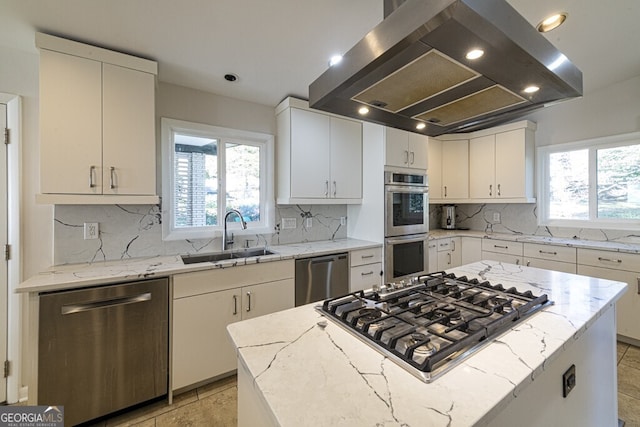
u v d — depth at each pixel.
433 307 1.13
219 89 2.52
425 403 0.61
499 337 0.89
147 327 1.76
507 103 1.20
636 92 2.68
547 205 3.39
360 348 0.85
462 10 0.66
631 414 1.70
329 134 2.90
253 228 2.81
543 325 0.97
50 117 1.68
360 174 3.16
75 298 1.56
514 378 0.69
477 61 0.87
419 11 0.72
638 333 2.39
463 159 3.82
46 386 1.51
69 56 1.73
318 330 0.97
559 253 2.83
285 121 2.72
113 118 1.85
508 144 3.42
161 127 2.35
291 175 2.66
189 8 1.53
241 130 2.73
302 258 2.43
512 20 0.76
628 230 2.75
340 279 2.67
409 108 1.25
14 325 1.90
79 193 1.76
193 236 2.50
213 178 2.65
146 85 1.96
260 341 0.89
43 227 1.96
